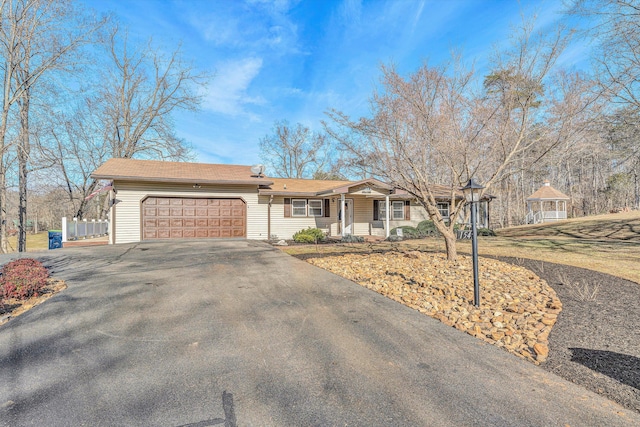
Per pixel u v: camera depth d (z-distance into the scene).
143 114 23.91
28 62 17.11
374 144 7.75
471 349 3.34
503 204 34.66
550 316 4.16
